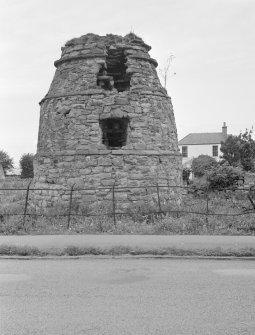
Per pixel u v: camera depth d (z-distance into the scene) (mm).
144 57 16734
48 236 11594
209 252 9555
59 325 5477
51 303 6316
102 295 6699
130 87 16375
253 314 5844
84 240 10891
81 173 15414
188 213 14375
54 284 7328
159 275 7910
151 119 16125
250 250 9617
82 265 8750
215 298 6523
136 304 6262
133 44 16734
